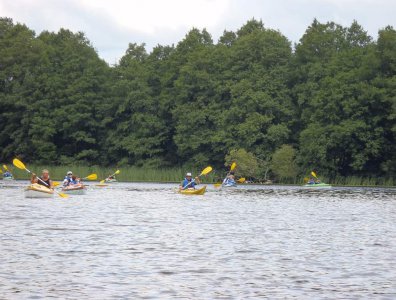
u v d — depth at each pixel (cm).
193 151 12119
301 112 11412
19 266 2242
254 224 3609
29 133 12838
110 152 12912
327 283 2056
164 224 3553
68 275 2122
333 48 11675
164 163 12431
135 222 3638
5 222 3494
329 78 10419
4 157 13500
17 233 3034
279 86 11494
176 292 1925
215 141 11412
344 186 9906
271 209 4722
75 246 2684
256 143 11412
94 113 13112
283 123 11175
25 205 4731
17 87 13262
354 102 10088
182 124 11988
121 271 2195
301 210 4653
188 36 12938
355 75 10400
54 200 5412
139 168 12150
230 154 10975
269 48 11694
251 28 12988
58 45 14162
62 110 12800
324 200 5953
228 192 7588
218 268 2266
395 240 2978
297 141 11494
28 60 13562
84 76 12975
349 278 2128
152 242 2831
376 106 10162
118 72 13300
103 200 5531
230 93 11706
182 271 2209
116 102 12875
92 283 2020
